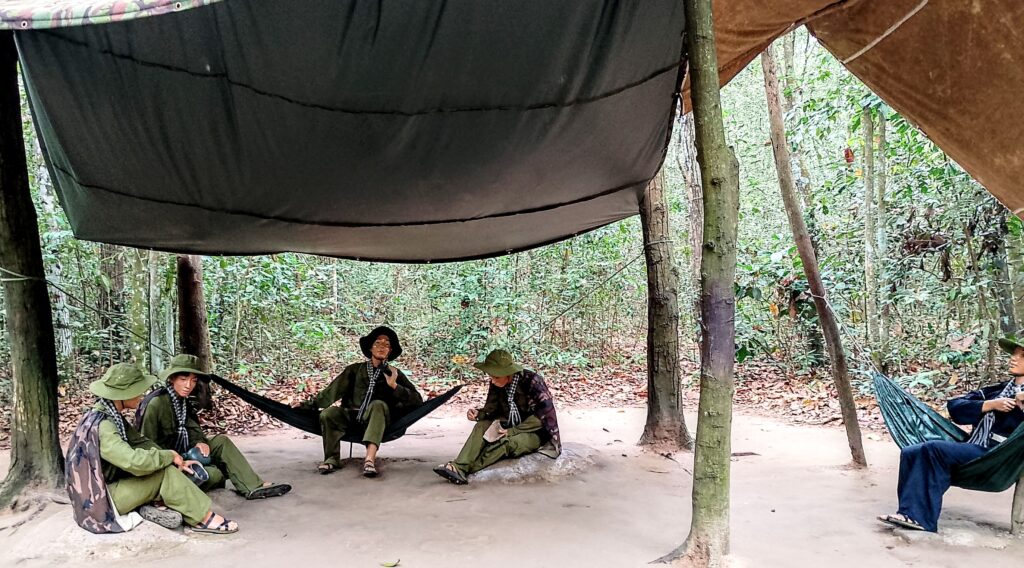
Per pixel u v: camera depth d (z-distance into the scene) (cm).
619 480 438
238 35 310
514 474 436
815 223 743
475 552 306
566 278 916
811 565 285
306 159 387
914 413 359
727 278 280
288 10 299
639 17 322
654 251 531
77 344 749
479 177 430
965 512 356
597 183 472
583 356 937
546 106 367
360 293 1084
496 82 346
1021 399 320
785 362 858
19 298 379
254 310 817
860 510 366
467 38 320
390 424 486
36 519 352
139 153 365
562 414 704
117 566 292
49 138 362
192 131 357
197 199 412
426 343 942
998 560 288
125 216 427
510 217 516
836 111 673
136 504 322
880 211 668
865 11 380
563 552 306
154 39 309
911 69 387
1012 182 392
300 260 871
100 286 749
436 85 346
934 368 722
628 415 696
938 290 671
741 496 397
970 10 354
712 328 281
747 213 1116
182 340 621
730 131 1289
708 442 282
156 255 604
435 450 541
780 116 464
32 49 312
